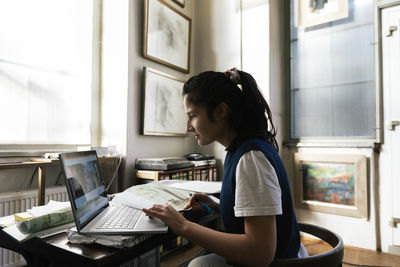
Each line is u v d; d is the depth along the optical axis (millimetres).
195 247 2467
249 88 841
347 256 2279
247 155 723
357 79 2553
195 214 1014
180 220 737
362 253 2342
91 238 731
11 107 1944
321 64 2742
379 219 2408
